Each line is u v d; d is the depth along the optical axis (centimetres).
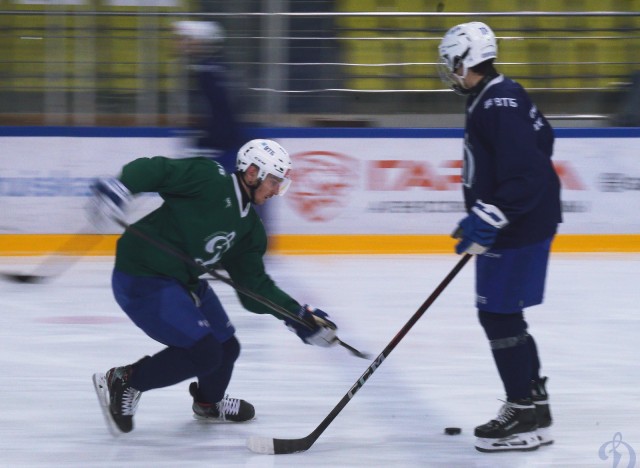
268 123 2920
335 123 2947
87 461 1184
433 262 2591
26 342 1773
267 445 1218
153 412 1391
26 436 1277
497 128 1170
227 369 1313
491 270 1215
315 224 2758
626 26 3244
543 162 1176
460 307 2100
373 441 1278
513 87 1193
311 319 1262
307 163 2747
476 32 1196
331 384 1544
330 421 1243
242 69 2900
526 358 1230
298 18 3042
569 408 1428
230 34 2897
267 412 1397
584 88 3148
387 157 2762
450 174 2775
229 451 1228
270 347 1758
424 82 3094
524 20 3222
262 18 2897
